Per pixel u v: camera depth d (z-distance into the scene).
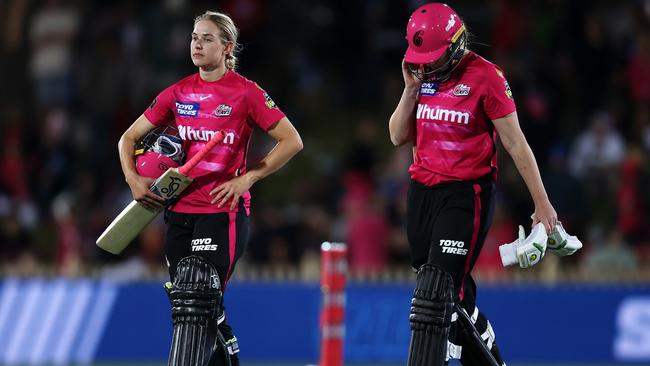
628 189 45.28
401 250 42.88
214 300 21.39
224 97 21.70
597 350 38.62
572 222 43.47
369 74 54.28
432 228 21.69
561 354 38.56
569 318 38.69
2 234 43.72
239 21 52.47
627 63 51.38
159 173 21.80
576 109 50.97
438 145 21.55
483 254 40.88
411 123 22.06
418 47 21.22
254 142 48.72
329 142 54.38
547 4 51.91
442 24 21.12
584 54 50.88
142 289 38.50
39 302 38.41
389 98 54.72
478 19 52.12
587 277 39.47
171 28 50.00
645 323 38.72
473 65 21.38
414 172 21.89
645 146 49.22
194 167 21.62
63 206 44.22
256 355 38.31
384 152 53.19
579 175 47.03
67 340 38.25
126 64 50.19
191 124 21.81
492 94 21.14
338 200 47.53
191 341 21.16
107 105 50.03
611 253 41.59
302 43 54.72
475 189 21.44
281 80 53.84
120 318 38.38
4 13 51.88
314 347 38.38
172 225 22.05
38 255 43.91
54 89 50.75
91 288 38.56
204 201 21.72
